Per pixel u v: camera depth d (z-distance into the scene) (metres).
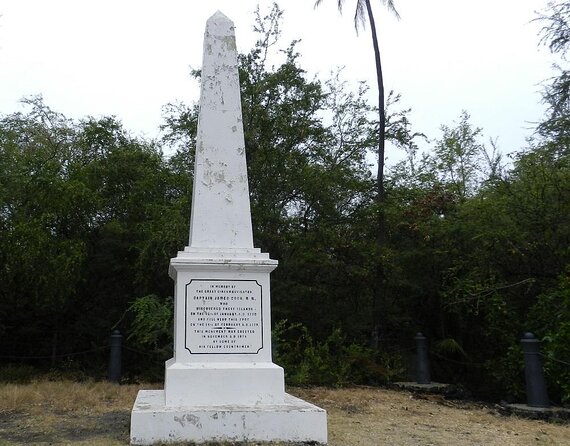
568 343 11.42
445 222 15.84
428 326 16.94
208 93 8.16
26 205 14.55
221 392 6.92
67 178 16.36
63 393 10.47
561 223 13.56
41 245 13.73
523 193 14.47
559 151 14.70
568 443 7.18
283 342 14.59
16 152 15.16
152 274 15.43
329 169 16.84
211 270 7.34
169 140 17.95
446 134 23.50
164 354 14.60
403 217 16.62
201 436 6.36
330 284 16.33
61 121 20.75
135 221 16.33
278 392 7.06
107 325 16.27
